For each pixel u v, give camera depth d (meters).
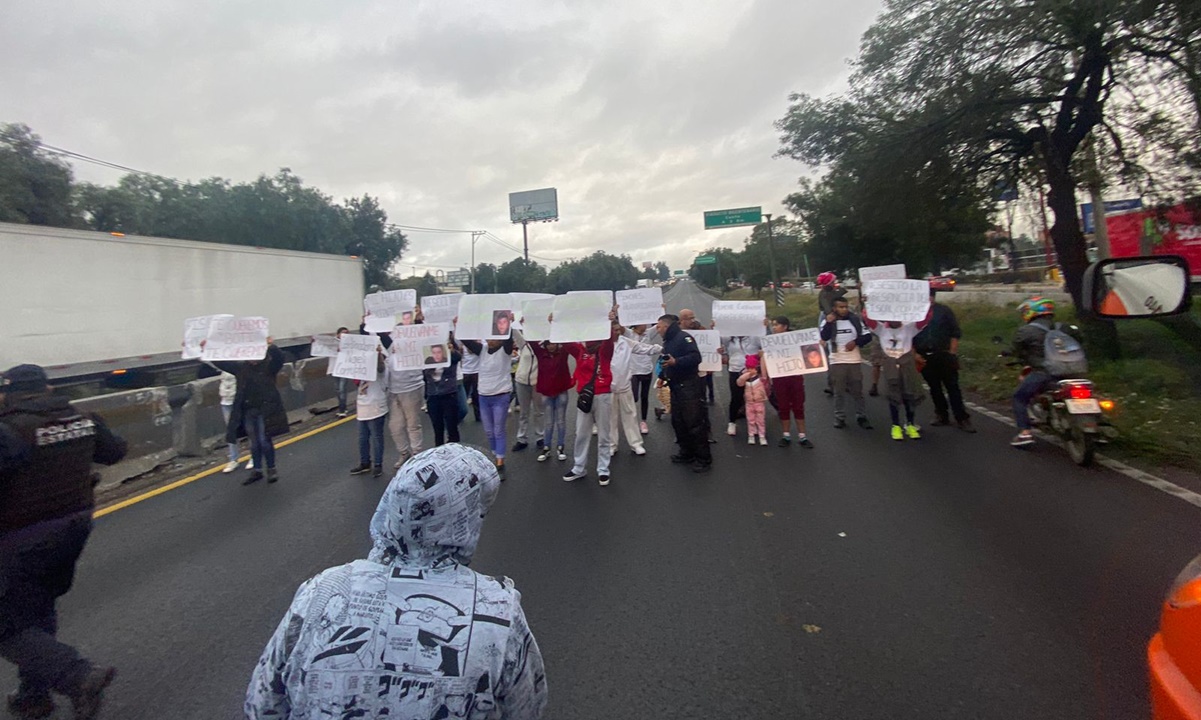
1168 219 12.88
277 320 19.31
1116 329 12.45
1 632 3.32
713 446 9.03
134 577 5.25
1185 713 1.80
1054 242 12.97
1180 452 6.94
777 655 3.73
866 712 3.20
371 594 1.59
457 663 1.53
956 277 39.97
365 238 47.94
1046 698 3.22
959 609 4.14
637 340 9.67
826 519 5.88
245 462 9.23
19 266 12.61
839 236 26.52
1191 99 11.12
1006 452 7.79
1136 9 9.61
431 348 7.93
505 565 5.18
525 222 68.50
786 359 8.64
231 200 35.47
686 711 3.27
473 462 1.72
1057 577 4.49
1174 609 2.01
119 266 14.53
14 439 3.33
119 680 3.78
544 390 8.27
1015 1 11.02
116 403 8.44
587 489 7.20
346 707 1.50
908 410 8.75
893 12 13.08
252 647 4.11
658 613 4.29
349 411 13.55
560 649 3.90
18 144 24.95
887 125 14.40
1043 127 12.91
